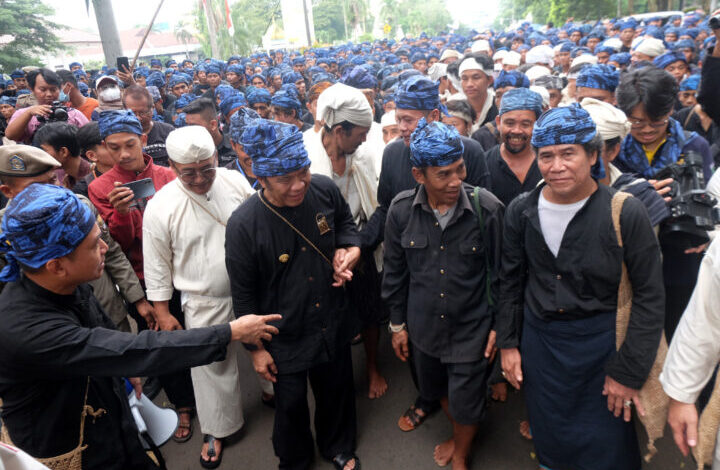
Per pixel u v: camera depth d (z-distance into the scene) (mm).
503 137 2436
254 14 25781
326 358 2174
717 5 19391
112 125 2475
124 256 2512
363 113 2354
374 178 2848
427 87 2375
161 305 2342
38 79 4570
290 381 2164
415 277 2125
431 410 2713
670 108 2000
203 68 8242
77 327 1424
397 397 2920
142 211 2600
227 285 2359
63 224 1285
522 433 2520
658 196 1795
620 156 2244
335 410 2389
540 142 1513
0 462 985
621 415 1758
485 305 2049
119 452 1642
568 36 12805
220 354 1608
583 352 1723
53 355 1362
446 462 2391
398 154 2539
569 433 1854
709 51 2475
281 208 1963
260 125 1731
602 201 1586
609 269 1595
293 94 4773
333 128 2420
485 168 2426
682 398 1456
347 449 2422
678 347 1455
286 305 2078
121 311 2568
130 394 2096
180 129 2115
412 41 22719
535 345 1851
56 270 1345
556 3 37406
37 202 1265
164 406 2986
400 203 2135
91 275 1415
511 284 1900
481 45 7430
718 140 3025
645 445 2367
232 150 3828
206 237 2275
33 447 1455
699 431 1453
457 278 2018
